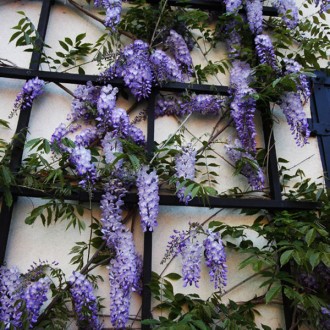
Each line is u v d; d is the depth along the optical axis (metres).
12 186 1.75
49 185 1.75
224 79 2.09
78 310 1.63
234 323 1.68
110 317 1.72
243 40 2.11
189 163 1.82
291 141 2.04
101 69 2.01
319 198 1.85
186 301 1.76
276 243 1.81
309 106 2.11
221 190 1.92
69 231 1.80
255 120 2.04
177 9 2.11
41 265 1.68
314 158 2.03
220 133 2.00
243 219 1.90
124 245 1.71
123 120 1.85
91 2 2.11
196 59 2.11
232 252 1.86
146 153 1.85
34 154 1.73
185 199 1.77
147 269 1.73
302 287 1.72
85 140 1.86
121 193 1.76
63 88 1.94
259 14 2.09
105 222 1.74
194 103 1.99
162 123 1.98
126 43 2.07
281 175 1.97
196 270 1.71
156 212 1.72
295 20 2.16
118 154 1.72
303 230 1.71
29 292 1.60
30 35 2.03
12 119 1.90
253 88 1.99
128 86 1.90
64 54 2.01
